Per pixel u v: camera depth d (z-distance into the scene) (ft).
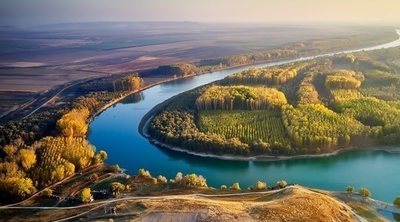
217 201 544.62
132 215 529.04
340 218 486.38
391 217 521.24
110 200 610.24
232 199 574.97
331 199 539.29
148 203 556.92
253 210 488.85
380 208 544.21
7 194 652.48
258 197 573.33
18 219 579.89
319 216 472.44
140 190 646.33
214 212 491.72
